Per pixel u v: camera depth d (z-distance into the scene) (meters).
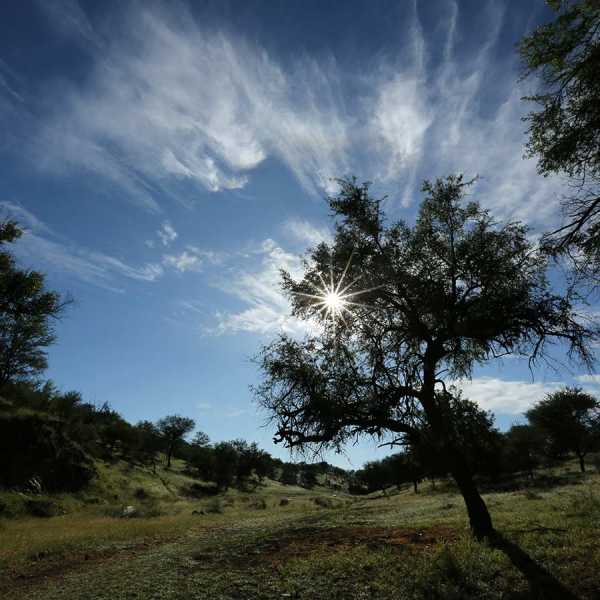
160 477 63.12
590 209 9.41
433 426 12.91
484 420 13.17
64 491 35.28
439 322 13.75
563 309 11.67
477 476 48.62
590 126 8.89
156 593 9.17
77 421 49.44
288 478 99.62
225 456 72.56
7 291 31.45
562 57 8.64
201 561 12.24
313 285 15.20
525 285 12.73
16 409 38.50
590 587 7.26
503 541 10.87
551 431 49.72
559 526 12.24
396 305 14.34
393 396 12.98
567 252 10.02
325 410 12.42
